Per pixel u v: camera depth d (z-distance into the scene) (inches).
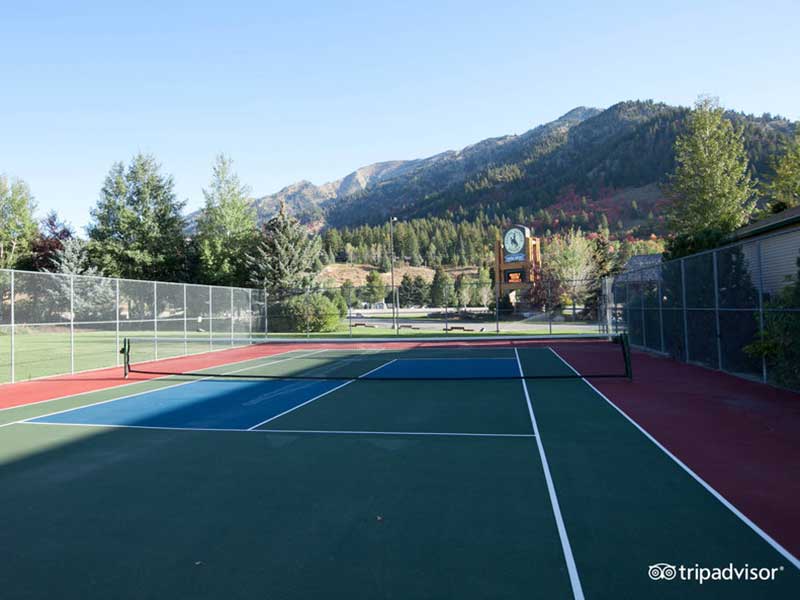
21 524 186.1
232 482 227.8
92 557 160.1
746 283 463.2
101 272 1777.8
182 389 506.0
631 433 297.7
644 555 152.9
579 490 208.4
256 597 135.0
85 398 464.1
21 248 1948.8
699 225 1065.5
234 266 1766.7
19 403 444.8
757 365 447.5
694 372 530.3
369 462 253.9
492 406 388.5
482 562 150.9
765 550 154.6
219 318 1030.4
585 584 137.4
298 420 354.0
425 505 196.4
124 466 254.8
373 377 561.6
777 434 286.4
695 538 163.2
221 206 1855.3
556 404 390.0
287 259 1678.2
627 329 885.2
